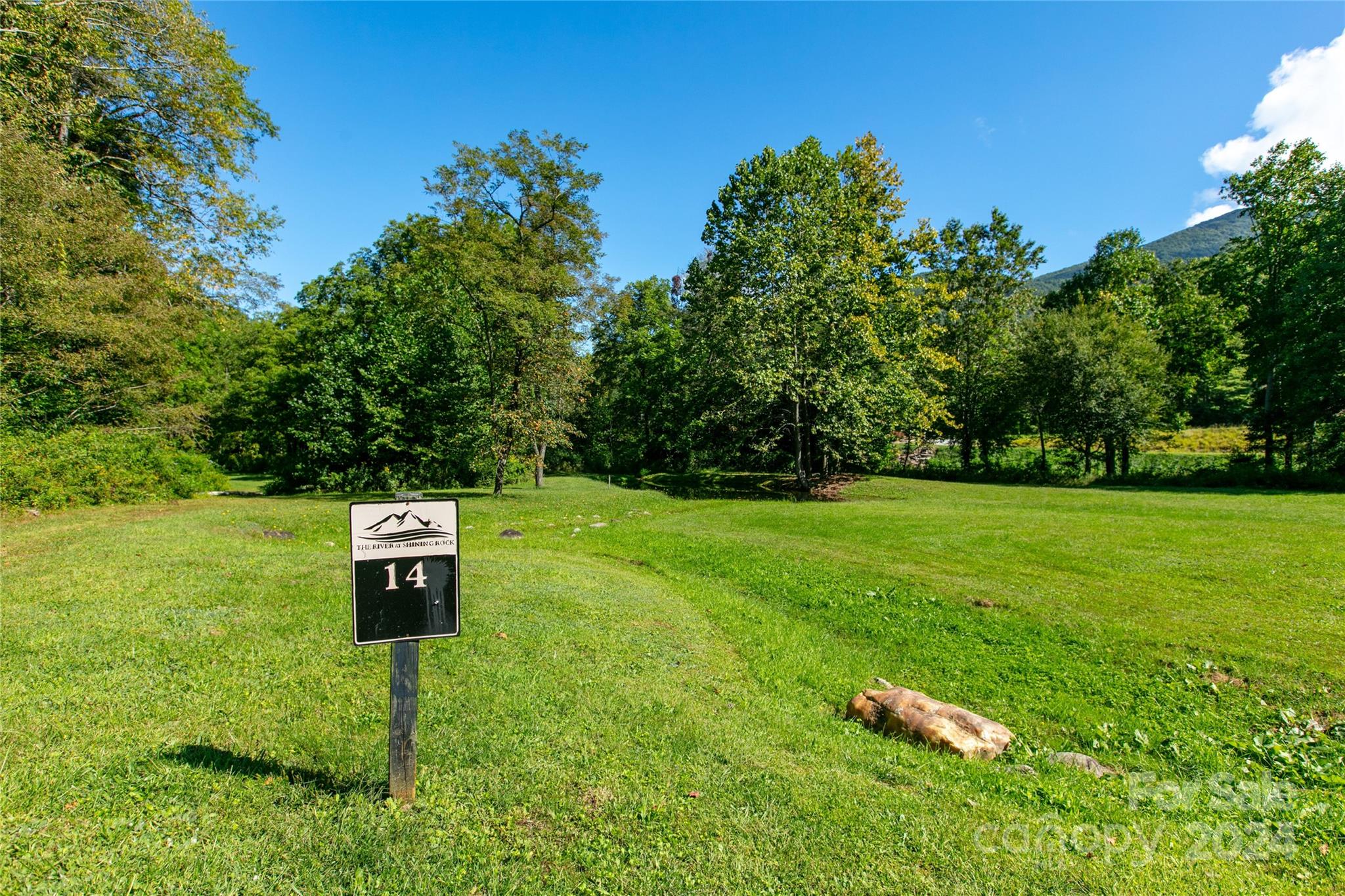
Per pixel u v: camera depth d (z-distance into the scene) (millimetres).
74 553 9414
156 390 20203
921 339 30016
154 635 6059
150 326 17969
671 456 45875
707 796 3924
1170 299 44281
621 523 19891
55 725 4121
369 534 3393
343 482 27438
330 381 27547
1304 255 28500
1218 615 8984
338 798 3584
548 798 3760
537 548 15367
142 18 18297
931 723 5652
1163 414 33906
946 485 31125
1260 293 30453
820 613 10078
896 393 27359
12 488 14719
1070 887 3176
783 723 5559
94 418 19078
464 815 3516
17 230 14984
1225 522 16375
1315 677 6918
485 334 24141
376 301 31516
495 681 5699
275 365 40281
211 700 4777
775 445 32656
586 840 3352
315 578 9008
